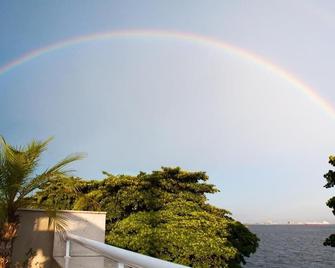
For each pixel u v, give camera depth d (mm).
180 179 18391
